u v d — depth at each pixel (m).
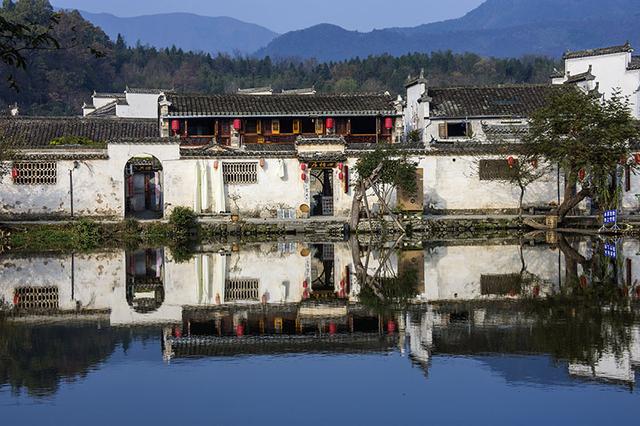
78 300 29.12
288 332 24.30
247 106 58.38
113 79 137.75
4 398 18.50
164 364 21.08
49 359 21.52
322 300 28.94
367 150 51.19
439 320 25.45
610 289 29.80
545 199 52.47
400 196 49.72
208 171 50.00
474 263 36.34
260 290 30.91
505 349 22.03
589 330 23.80
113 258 39.25
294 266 36.44
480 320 25.31
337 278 33.19
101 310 27.48
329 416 17.31
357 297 29.33
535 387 18.95
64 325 25.23
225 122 57.75
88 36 130.88
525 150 49.75
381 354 21.88
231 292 30.59
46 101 115.00
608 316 25.48
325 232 48.25
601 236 45.44
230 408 17.81
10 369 20.66
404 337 23.48
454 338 23.25
